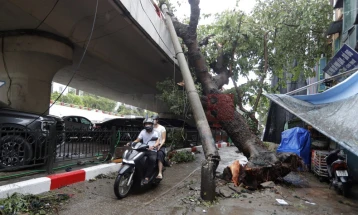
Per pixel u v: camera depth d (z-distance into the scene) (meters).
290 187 6.40
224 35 10.58
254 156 6.87
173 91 10.42
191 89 7.13
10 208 4.03
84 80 18.03
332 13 11.48
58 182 5.42
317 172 7.36
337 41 10.99
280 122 11.65
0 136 5.35
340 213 4.69
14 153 5.69
